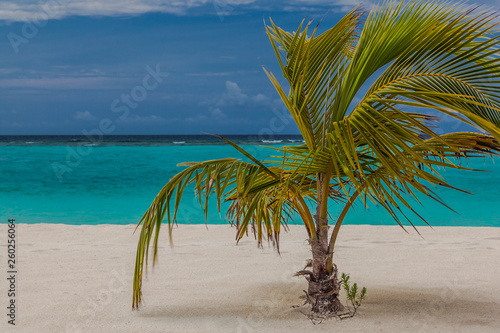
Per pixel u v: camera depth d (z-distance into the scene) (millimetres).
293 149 3881
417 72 3834
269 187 4297
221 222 12664
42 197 18281
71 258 7004
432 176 3377
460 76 3826
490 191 18938
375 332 3674
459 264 6418
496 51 3572
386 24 3742
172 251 7559
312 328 3803
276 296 4879
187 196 17922
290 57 4289
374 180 3910
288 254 7297
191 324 3984
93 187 21578
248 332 3748
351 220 13273
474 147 3939
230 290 5164
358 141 3871
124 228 9875
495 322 3891
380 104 3727
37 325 4020
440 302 4523
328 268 4184
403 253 7262
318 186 4195
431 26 3604
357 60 3895
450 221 12734
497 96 3818
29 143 48969
